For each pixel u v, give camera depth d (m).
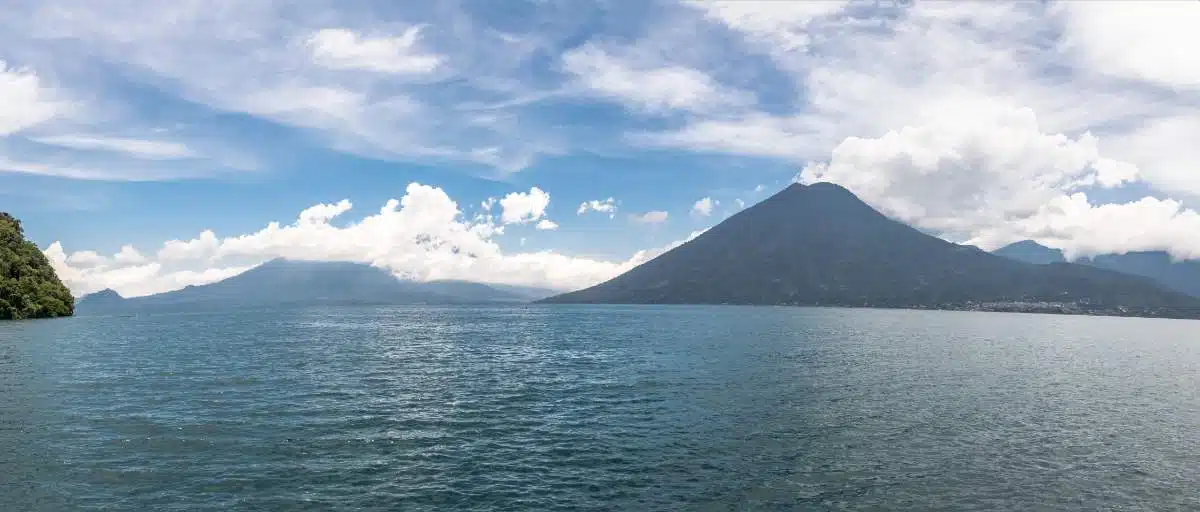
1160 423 38.59
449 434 34.12
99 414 37.47
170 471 26.95
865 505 24.45
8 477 25.95
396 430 34.72
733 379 55.47
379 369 60.28
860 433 35.12
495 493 25.25
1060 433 35.56
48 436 32.19
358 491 25.12
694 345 93.12
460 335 113.75
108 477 26.11
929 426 36.94
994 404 44.06
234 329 127.56
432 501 24.27
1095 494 25.83
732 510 23.86
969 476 27.81
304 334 112.31
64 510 22.70
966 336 126.00
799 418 38.88
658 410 41.19
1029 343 109.25
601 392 48.09
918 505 24.48
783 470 28.45
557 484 26.41
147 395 43.94
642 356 75.94
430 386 50.09
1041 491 26.09
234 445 31.03
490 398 45.03
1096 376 61.28
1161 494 25.91
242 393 45.25
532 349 85.12
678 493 25.53
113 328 124.25
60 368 58.12
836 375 58.53
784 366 65.62
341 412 39.09
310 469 27.62
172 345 84.56
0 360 64.25
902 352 83.88
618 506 24.09
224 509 23.06
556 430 35.44
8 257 151.50
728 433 35.00
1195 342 124.50
